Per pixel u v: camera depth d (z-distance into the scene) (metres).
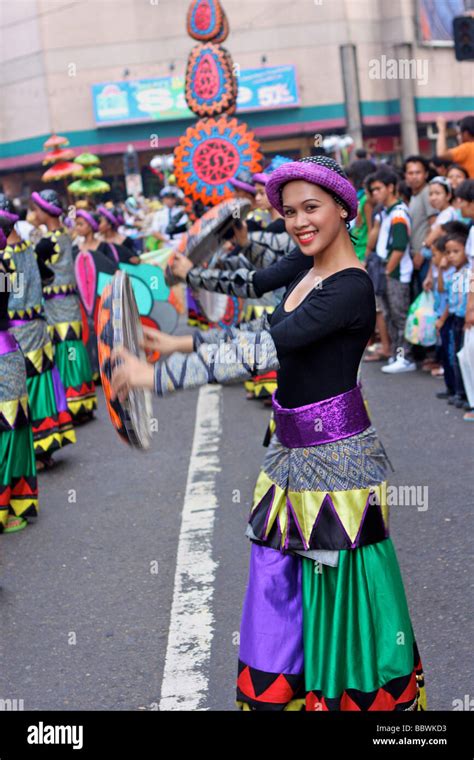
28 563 5.42
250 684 2.95
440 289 8.09
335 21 38.84
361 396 2.98
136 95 38.41
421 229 9.68
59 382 7.40
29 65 39.16
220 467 6.93
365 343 2.93
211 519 5.82
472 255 7.24
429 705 3.52
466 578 4.60
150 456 7.48
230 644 4.23
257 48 38.97
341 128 39.66
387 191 9.66
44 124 39.28
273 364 2.72
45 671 4.14
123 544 5.57
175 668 4.06
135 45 38.38
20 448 5.90
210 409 8.99
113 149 38.91
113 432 8.47
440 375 9.38
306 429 2.94
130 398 2.72
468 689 3.62
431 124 41.56
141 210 20.30
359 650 2.92
